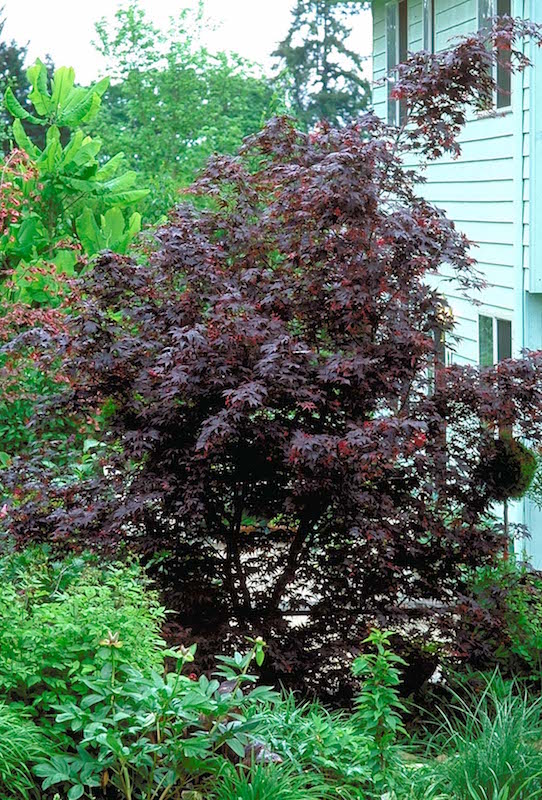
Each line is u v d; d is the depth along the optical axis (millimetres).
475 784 5438
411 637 8820
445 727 7605
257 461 8672
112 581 6586
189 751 4871
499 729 5949
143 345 8500
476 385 8812
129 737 5191
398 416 8672
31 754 5004
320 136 8867
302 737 5586
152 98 38250
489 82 9102
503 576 9258
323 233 8766
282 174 8742
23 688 5363
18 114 19219
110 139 37781
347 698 8375
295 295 8852
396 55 17656
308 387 8281
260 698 5355
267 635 8438
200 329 8172
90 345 8633
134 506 8094
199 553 8797
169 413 8508
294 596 9086
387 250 8602
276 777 5059
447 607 8781
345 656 8312
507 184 12711
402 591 8992
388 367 8555
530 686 8305
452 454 8969
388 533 8344
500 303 13125
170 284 9039
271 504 8859
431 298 8781
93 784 4828
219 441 7992
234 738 5059
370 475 8070
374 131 9125
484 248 13648
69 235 18656
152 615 6367
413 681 8531
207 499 8672
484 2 13336
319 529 9008
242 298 8562
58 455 9719
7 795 4875
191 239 8844
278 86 36094
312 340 8852
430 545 8945
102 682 5066
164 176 28922
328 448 7848
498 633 8648
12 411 13766
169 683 5082
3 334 12625
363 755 5492
